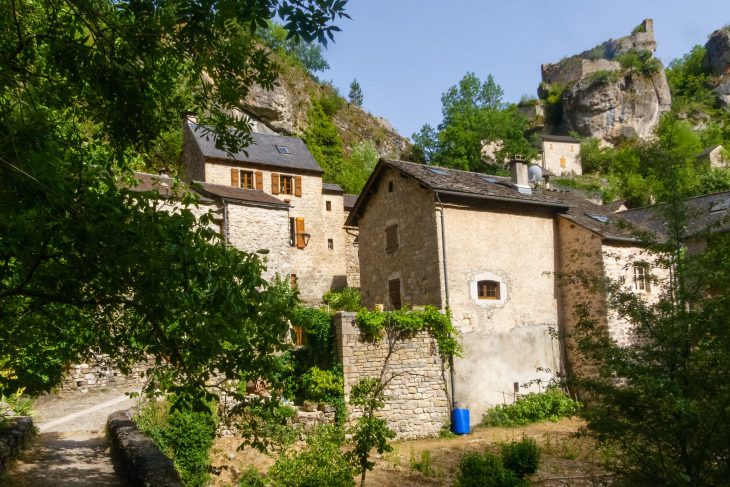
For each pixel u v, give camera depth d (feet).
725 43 240.94
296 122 140.15
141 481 20.58
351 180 135.13
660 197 25.20
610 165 177.06
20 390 34.68
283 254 71.00
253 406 14.85
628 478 22.95
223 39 14.76
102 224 11.59
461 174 60.49
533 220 56.80
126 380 47.98
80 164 12.29
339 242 98.63
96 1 14.78
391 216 57.88
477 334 51.21
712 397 20.67
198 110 16.06
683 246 24.43
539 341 54.29
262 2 12.88
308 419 41.75
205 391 14.25
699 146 171.53
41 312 15.55
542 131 211.61
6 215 11.15
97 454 28.27
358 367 45.50
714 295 22.11
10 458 25.16
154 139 16.34
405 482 34.99
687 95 230.27
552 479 34.04
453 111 155.12
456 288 51.21
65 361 19.38
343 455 31.12
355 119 175.42
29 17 16.44
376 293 59.26
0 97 13.85
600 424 22.52
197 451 31.73
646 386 20.63
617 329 50.93
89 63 13.98
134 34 14.16
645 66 207.41
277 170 91.56
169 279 12.46
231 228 67.82
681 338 21.59
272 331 13.50
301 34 13.00
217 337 12.83
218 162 86.12
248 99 123.24
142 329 15.90
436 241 51.29
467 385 49.52
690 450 21.26
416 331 47.91
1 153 11.21
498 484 32.04
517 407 50.52
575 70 220.84
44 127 12.41
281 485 28.84
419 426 46.47
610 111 195.62
